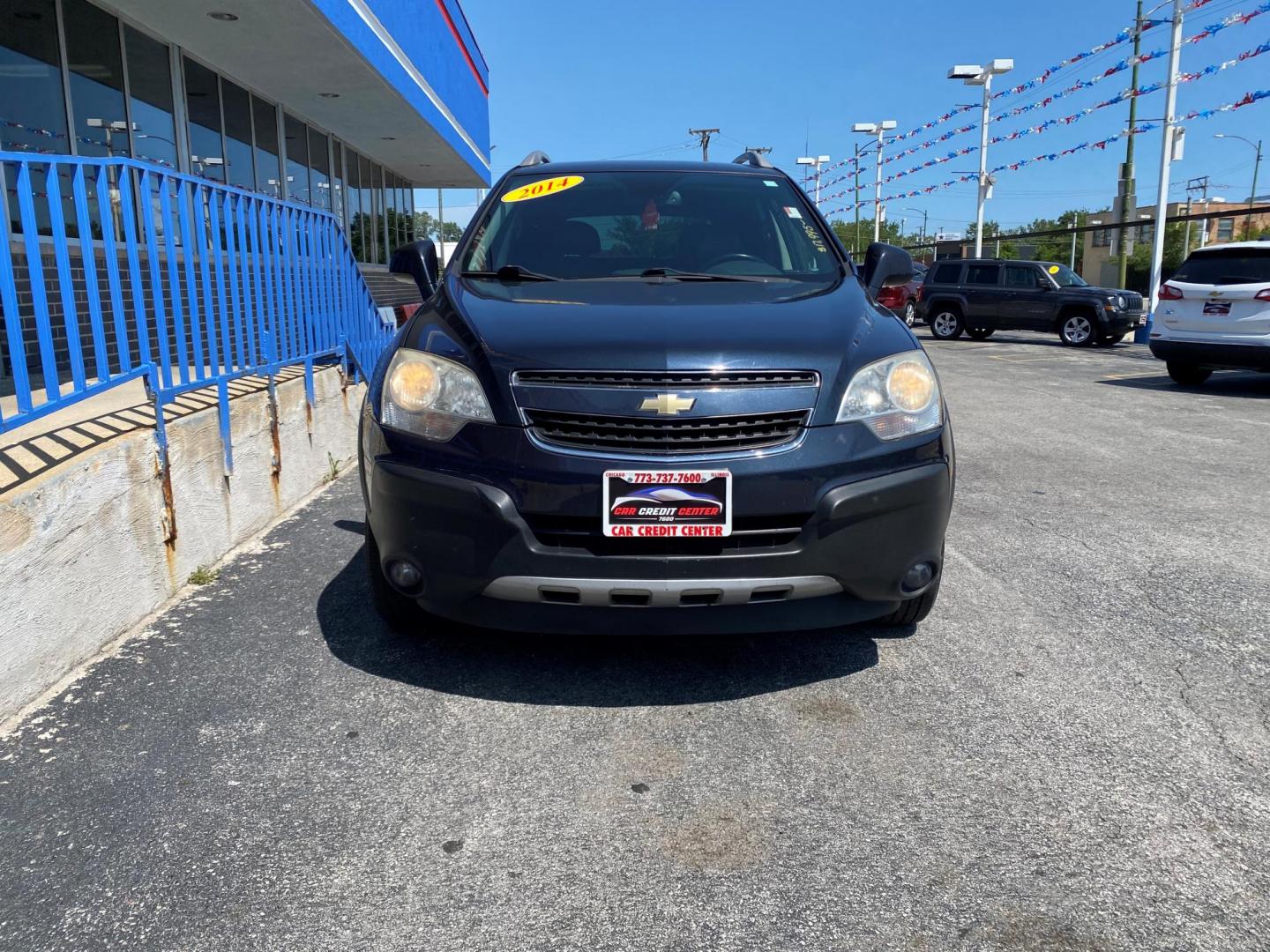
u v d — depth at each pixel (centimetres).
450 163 2008
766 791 251
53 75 802
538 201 431
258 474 488
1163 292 1094
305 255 575
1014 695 306
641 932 198
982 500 567
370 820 238
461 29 1905
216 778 256
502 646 343
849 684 314
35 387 524
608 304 325
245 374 470
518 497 271
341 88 1248
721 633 281
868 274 406
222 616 371
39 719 288
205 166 1106
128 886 212
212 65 1116
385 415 297
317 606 382
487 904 207
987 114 2342
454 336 304
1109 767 262
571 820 238
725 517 268
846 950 193
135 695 304
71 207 597
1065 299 1903
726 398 272
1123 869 218
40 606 302
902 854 224
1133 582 416
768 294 346
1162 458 699
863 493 276
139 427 385
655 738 279
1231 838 229
